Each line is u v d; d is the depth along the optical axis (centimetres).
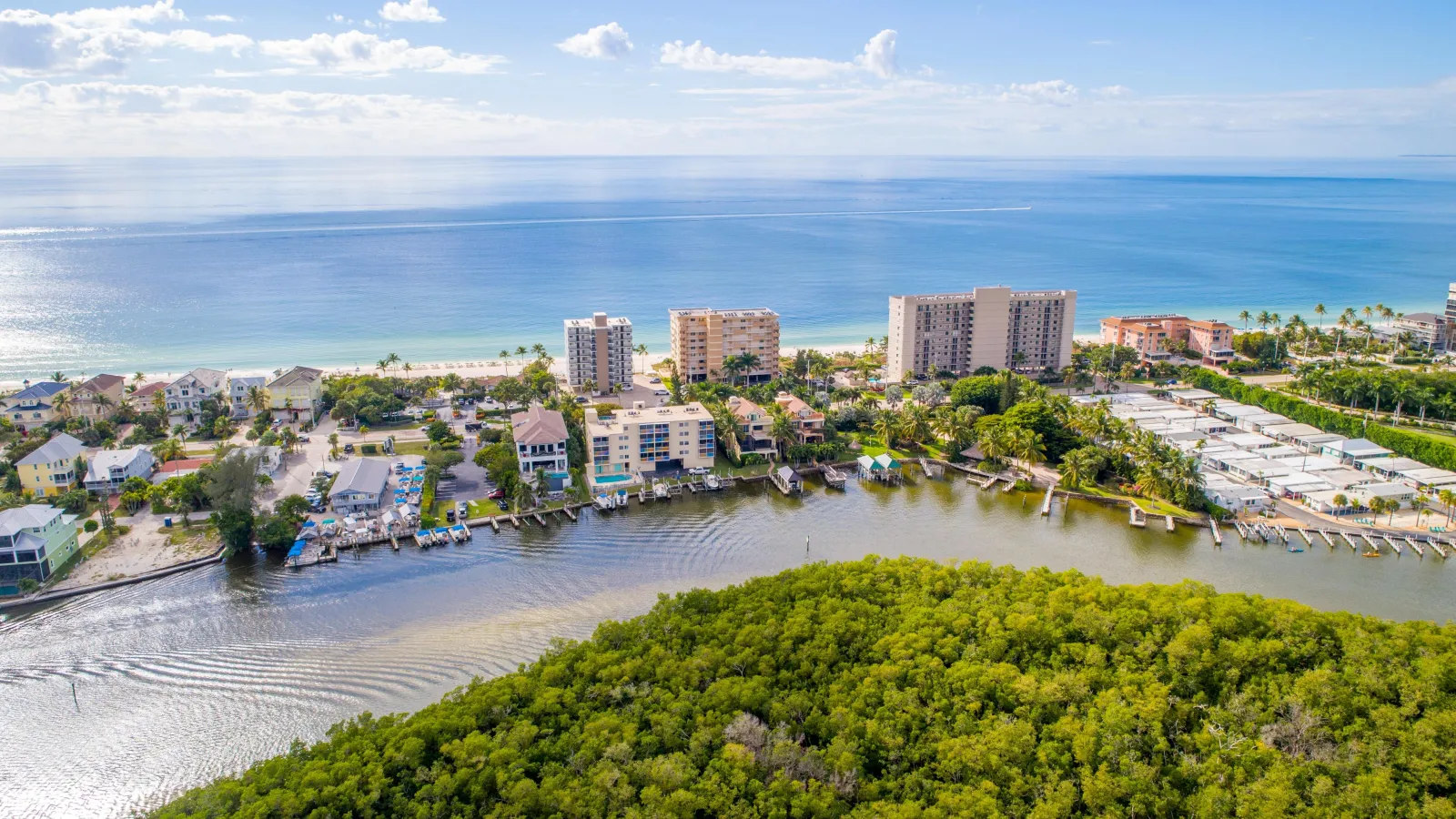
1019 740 9875
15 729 11756
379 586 15450
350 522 17612
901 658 11444
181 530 17462
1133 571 16062
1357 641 11450
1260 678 11075
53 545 15500
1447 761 9412
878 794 9431
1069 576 13825
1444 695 10388
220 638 13825
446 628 14100
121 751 11369
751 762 9569
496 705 10581
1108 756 9750
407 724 10219
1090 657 11462
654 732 10200
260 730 11750
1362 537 17275
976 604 12825
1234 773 9488
